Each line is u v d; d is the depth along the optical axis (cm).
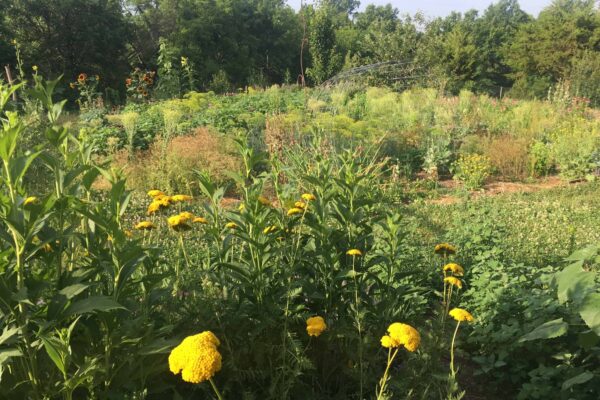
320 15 3209
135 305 217
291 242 302
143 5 4191
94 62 3247
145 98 1764
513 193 977
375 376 273
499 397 321
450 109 1420
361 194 332
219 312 259
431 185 1037
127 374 204
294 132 1037
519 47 4222
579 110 1548
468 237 570
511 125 1380
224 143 1015
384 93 1797
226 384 244
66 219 243
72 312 176
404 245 506
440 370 275
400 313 318
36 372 190
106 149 980
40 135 698
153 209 313
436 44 3084
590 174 1073
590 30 3906
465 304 420
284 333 250
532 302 349
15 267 189
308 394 265
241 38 4841
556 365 321
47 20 3038
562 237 652
